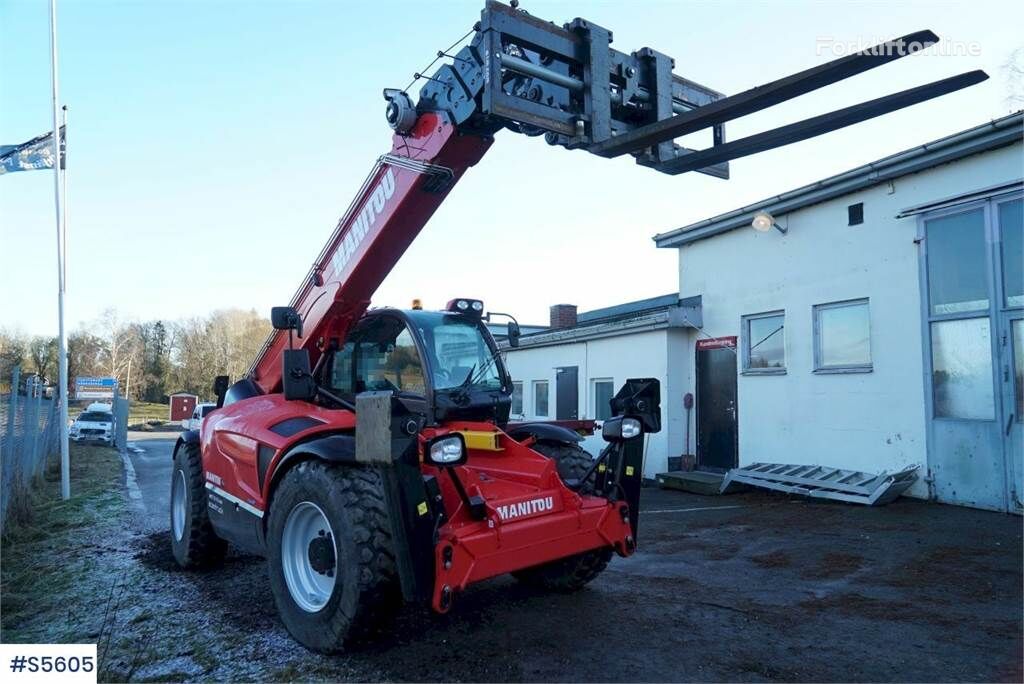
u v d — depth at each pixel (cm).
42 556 655
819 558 588
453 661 377
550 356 1505
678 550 636
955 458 773
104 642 416
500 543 366
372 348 512
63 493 1041
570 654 384
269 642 412
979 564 546
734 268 1071
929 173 808
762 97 296
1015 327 725
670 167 396
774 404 994
